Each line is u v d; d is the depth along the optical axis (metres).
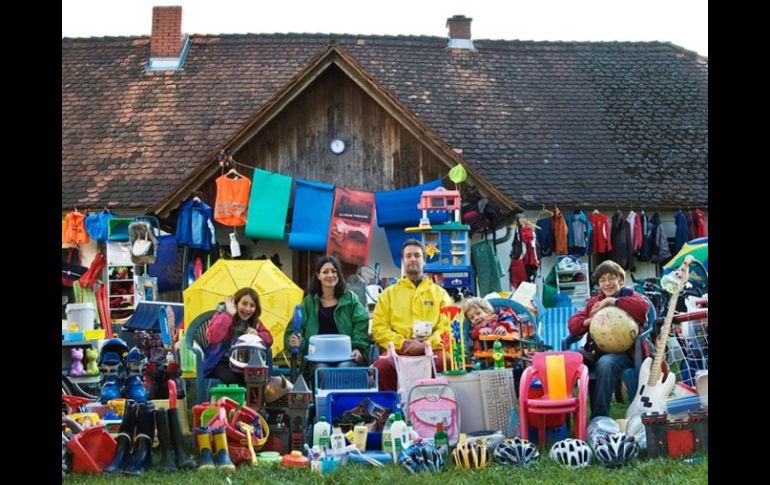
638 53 29.22
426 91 26.97
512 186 24.09
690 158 25.39
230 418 9.36
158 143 25.02
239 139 21.27
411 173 22.06
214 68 27.50
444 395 9.73
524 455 8.76
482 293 20.67
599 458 8.63
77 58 28.33
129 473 8.46
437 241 17.30
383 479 8.12
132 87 27.06
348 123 22.14
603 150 25.52
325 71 22.12
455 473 8.41
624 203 23.78
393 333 11.12
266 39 28.52
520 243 21.08
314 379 10.55
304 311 11.49
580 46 29.31
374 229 20.94
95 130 25.61
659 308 13.51
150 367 10.90
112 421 9.82
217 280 12.48
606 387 10.05
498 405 9.97
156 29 27.95
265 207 19.48
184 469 8.65
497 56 28.61
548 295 21.92
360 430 9.30
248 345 10.09
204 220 20.00
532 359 10.04
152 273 20.06
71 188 23.72
